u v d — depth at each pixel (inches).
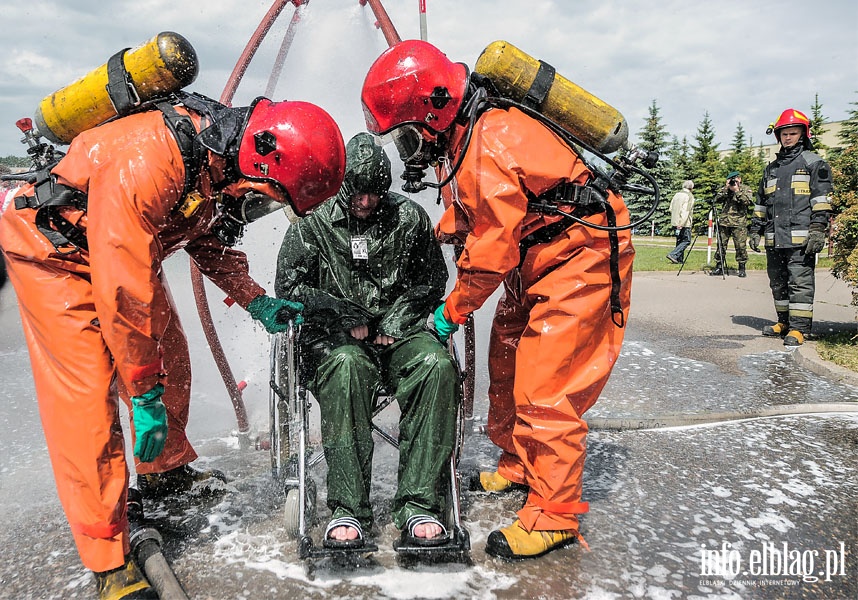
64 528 114.9
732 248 837.8
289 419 110.7
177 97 94.7
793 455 145.5
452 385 99.7
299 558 98.2
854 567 100.4
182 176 87.7
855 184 249.6
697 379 209.6
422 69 93.3
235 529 111.5
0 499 126.3
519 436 104.3
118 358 86.7
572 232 100.1
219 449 151.3
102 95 92.4
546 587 93.7
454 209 104.0
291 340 103.8
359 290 114.6
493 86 99.6
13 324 288.2
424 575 96.5
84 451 90.4
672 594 92.6
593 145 101.3
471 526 112.4
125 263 83.3
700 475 134.8
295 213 95.4
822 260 588.7
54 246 91.5
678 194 543.8
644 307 349.1
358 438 99.3
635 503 121.6
